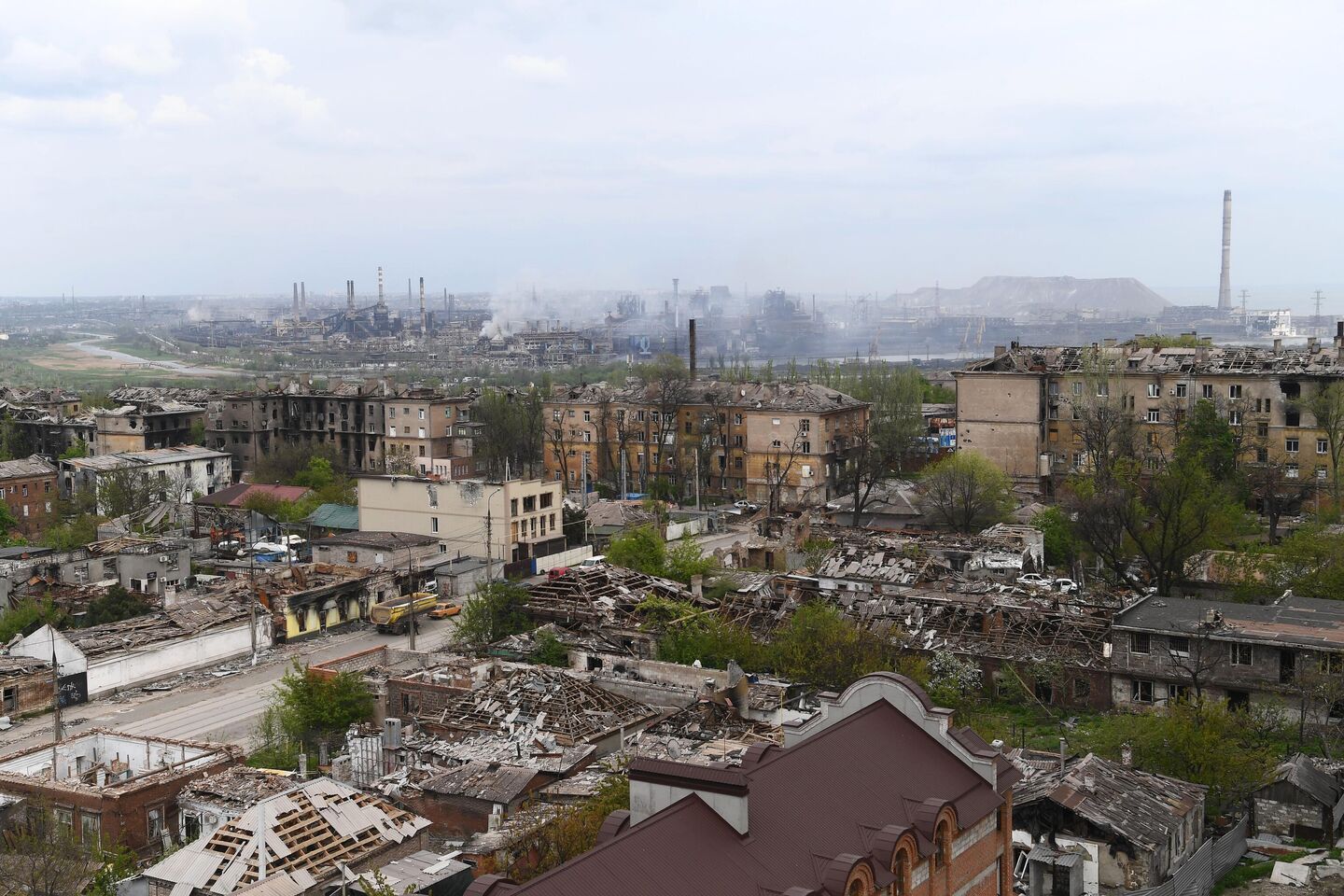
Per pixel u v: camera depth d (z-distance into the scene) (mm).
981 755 47312
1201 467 142500
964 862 45125
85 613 116938
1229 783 65625
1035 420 174750
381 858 55500
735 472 193250
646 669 87000
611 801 56406
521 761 69062
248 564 138500
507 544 142000
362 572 128875
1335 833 63719
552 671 82688
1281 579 108250
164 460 187250
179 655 107500
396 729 71250
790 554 131875
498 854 54500
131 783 66562
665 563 127625
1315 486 158375
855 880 36812
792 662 88562
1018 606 101688
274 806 55156
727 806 37500
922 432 197375
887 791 43250
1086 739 76625
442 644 114688
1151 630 87188
